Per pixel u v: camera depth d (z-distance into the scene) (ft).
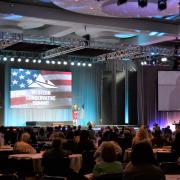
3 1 50.03
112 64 87.66
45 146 40.16
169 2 43.16
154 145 40.93
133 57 77.46
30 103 81.87
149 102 89.30
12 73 80.28
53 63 82.33
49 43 60.23
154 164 15.46
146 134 31.86
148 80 89.15
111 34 66.54
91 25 55.88
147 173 14.80
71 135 41.29
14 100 80.53
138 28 59.16
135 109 86.43
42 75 83.05
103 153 20.04
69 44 61.57
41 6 52.21
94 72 88.69
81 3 43.29
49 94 83.66
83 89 87.56
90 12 47.16
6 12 50.24
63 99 84.89
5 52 77.56
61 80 84.79
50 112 83.82
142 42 68.54
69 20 53.98
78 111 86.43
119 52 76.13
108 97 86.74
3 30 59.77
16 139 50.70
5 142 50.98
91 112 88.07
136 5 43.19
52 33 62.85
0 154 36.29
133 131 50.26
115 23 57.41
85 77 87.86
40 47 74.79
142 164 15.01
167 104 80.43
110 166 19.77
